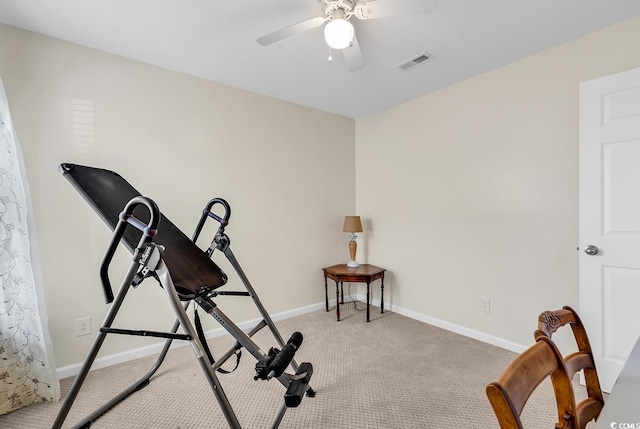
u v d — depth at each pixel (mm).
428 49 2236
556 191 2246
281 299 3244
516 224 2465
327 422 1692
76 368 2146
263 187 3092
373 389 1988
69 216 2127
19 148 1812
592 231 1963
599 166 1934
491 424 1664
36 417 1743
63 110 2107
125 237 1540
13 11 1783
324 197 3598
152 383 2070
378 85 2869
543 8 1784
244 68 2521
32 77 2002
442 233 2984
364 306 3664
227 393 1968
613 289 1895
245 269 2986
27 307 1824
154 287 2461
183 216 2619
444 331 2914
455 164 2863
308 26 1633
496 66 2514
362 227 3725
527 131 2383
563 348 2221
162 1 1704
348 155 3836
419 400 1874
